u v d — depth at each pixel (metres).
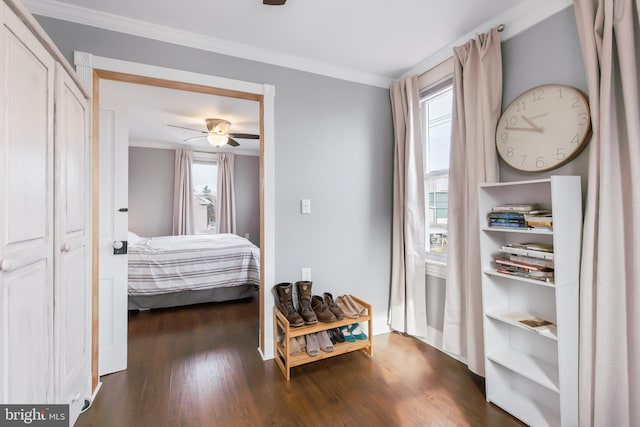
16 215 0.94
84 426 1.54
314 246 2.46
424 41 2.16
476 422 1.57
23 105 0.99
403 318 2.61
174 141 5.47
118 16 1.82
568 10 1.60
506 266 1.68
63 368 1.32
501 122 1.86
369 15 1.85
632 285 1.30
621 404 1.33
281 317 2.09
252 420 1.59
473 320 1.97
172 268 3.42
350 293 2.61
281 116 2.32
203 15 1.83
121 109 2.07
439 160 2.55
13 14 0.91
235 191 6.35
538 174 1.71
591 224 1.38
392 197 2.80
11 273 0.92
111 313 2.04
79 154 1.55
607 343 1.33
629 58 1.25
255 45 2.18
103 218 2.02
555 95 1.61
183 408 1.68
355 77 2.61
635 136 1.24
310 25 1.95
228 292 3.69
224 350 2.39
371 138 2.70
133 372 2.05
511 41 1.87
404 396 1.79
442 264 2.38
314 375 2.02
